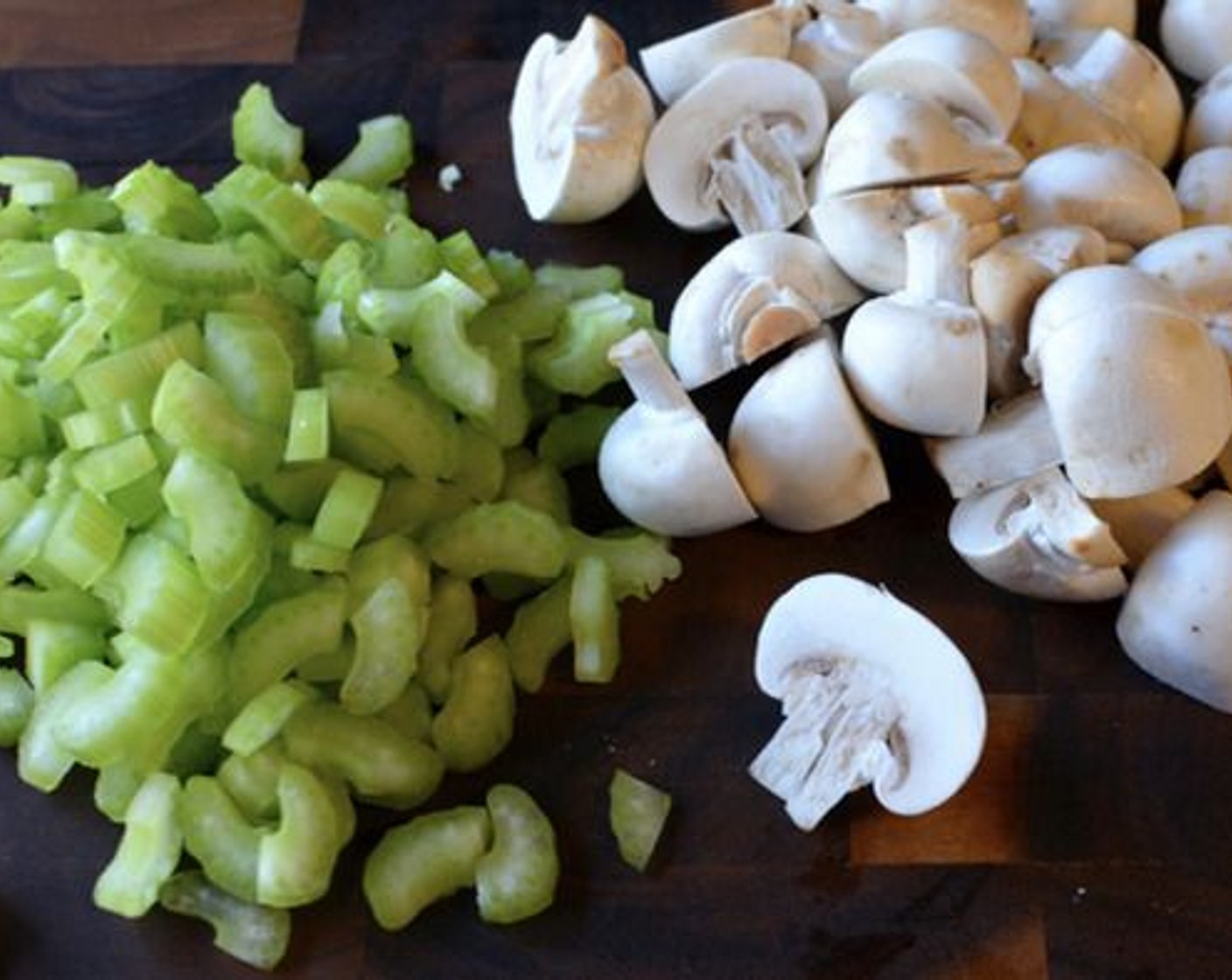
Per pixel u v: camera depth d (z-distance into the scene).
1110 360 0.31
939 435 0.34
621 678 0.34
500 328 0.36
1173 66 0.40
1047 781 0.32
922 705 0.31
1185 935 0.31
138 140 0.40
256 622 0.32
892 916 0.31
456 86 0.40
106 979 0.31
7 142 0.40
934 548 0.34
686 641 0.34
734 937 0.31
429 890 0.31
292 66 0.41
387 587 0.32
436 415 0.34
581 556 0.34
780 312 0.34
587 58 0.36
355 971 0.31
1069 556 0.32
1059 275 0.33
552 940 0.31
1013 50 0.38
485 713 0.33
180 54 0.41
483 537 0.33
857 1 0.39
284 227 0.36
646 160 0.37
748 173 0.37
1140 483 0.31
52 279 0.35
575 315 0.36
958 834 0.32
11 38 0.41
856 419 0.33
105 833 0.32
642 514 0.34
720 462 0.33
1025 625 0.34
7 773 0.33
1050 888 0.31
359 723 0.32
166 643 0.31
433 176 0.39
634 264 0.38
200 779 0.32
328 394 0.33
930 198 0.34
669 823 0.32
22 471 0.34
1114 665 0.33
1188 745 0.32
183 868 0.32
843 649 0.32
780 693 0.33
